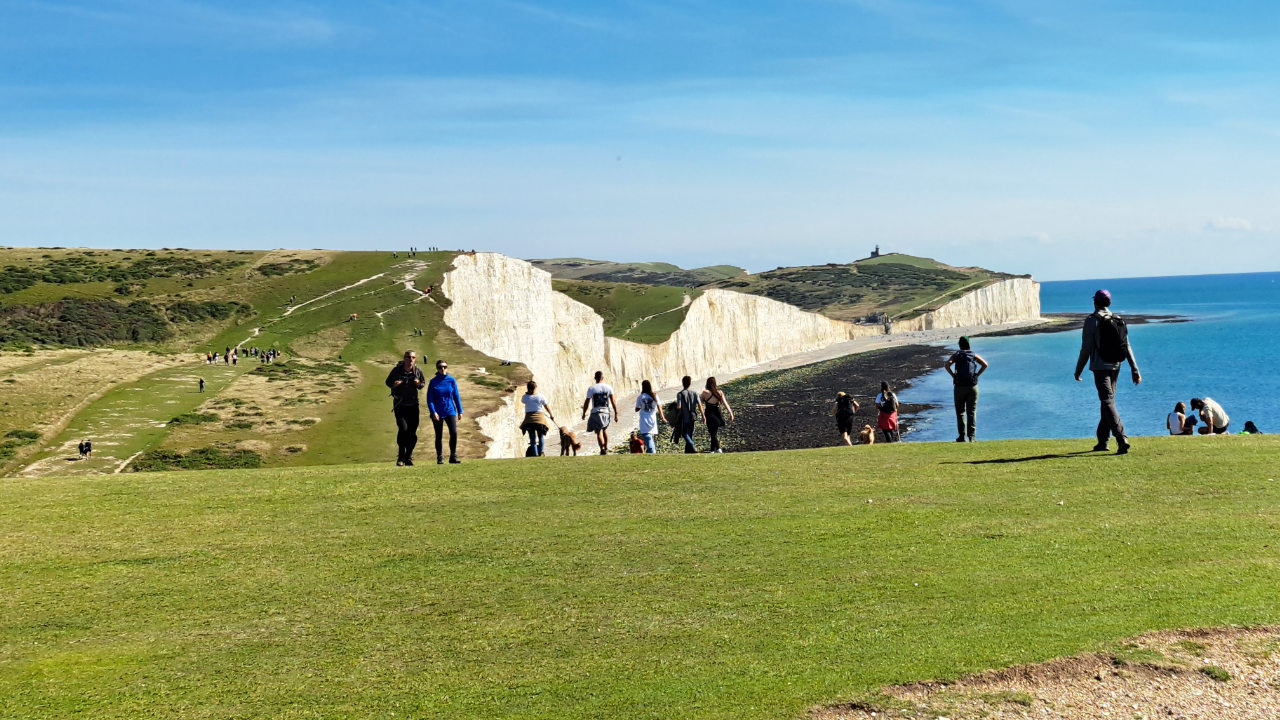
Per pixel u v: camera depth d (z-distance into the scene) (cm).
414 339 8519
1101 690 704
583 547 1113
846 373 12306
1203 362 11325
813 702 698
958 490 1314
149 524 1252
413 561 1080
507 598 950
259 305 9794
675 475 1512
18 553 1123
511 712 702
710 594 935
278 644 849
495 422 5344
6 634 877
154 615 925
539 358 9862
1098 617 823
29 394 5278
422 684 758
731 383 12144
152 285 10350
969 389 1834
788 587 944
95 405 5122
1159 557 974
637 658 791
